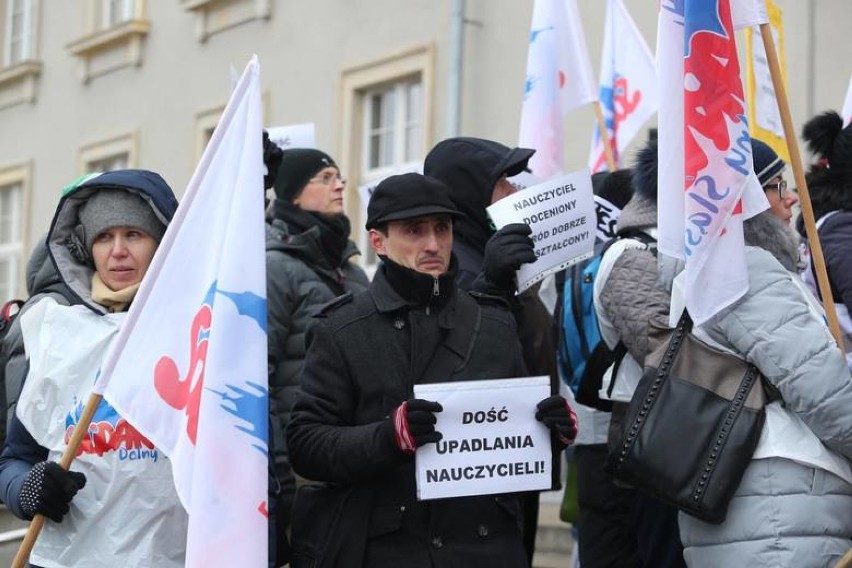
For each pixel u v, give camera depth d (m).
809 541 4.44
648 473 4.59
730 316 4.58
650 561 5.25
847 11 9.93
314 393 4.53
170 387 4.34
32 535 4.29
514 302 5.16
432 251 4.57
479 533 4.47
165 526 4.42
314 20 15.58
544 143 7.24
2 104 21.20
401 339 4.55
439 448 4.35
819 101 10.06
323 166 6.82
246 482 4.15
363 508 4.44
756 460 4.52
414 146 14.50
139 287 4.43
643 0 11.63
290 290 6.36
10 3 21.58
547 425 4.43
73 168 19.66
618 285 5.07
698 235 4.62
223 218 4.40
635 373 5.16
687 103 4.73
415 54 14.14
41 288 5.12
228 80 16.83
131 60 18.47
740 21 4.88
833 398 4.38
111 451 4.45
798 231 5.83
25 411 4.57
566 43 7.32
